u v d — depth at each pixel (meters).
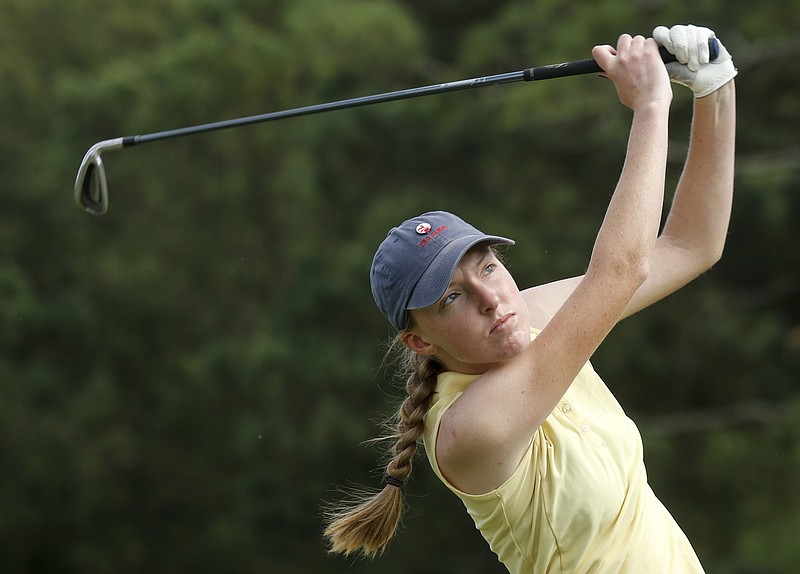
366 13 49.47
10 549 60.72
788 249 46.62
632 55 11.22
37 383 60.12
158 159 58.59
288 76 52.94
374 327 53.12
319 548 56.50
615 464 11.11
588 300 10.48
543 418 10.65
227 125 14.33
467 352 10.83
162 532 61.38
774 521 42.19
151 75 55.53
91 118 57.47
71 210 61.59
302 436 53.44
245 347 57.12
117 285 60.94
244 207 59.59
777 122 48.00
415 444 11.56
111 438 60.06
